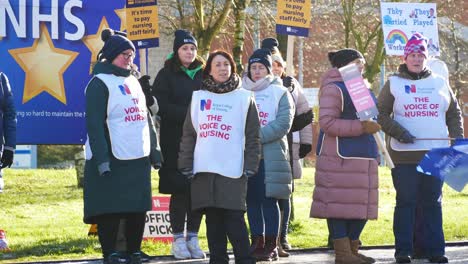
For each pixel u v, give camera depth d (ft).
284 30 36.81
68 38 37.68
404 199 31.63
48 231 42.14
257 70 31.48
